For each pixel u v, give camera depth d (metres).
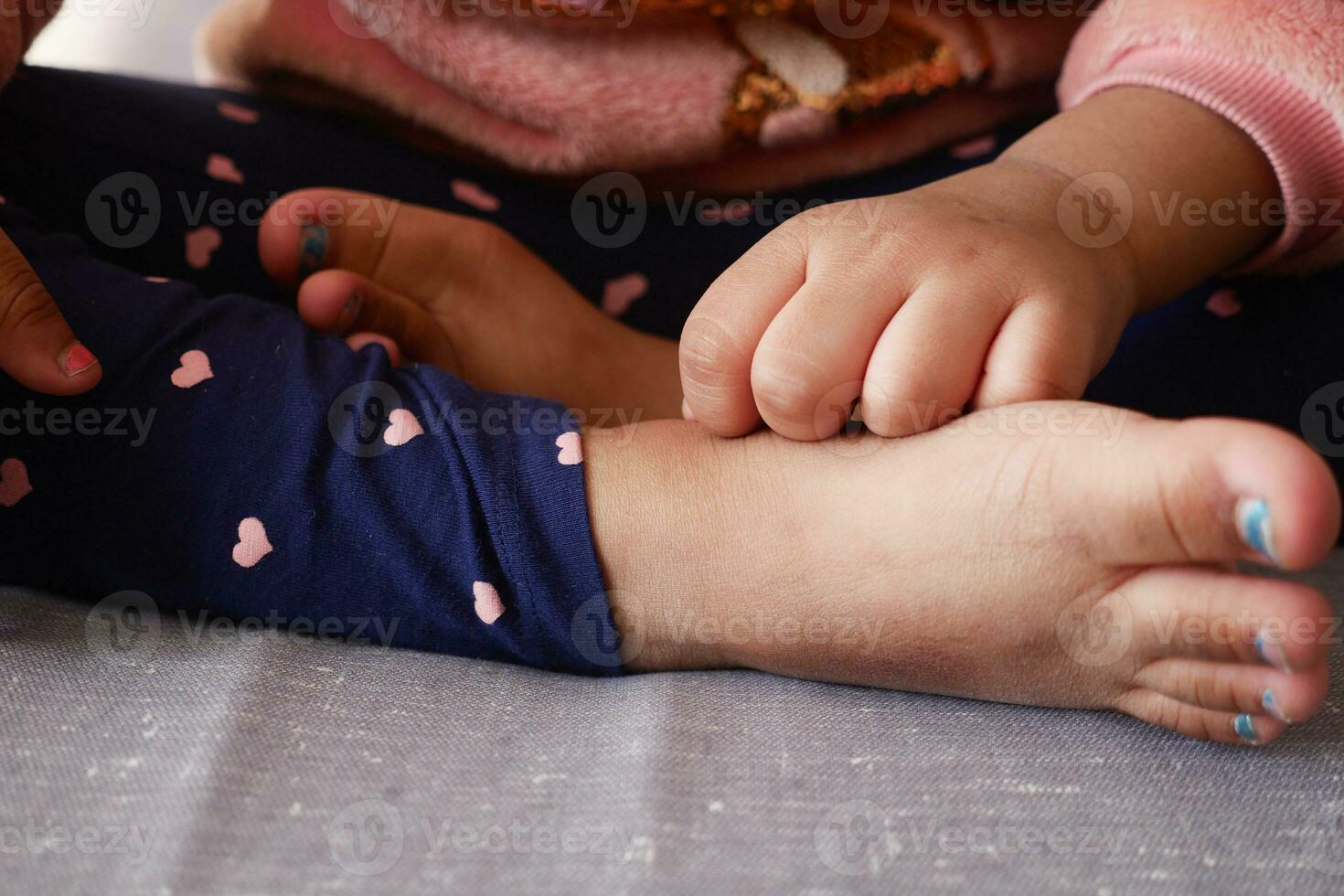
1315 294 0.49
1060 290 0.40
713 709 0.40
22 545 0.42
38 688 0.39
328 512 0.41
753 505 0.40
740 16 0.52
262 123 0.54
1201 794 0.37
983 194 0.43
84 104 0.51
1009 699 0.40
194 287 0.45
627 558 0.40
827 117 0.54
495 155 0.55
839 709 0.40
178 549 0.41
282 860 0.35
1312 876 0.35
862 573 0.39
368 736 0.38
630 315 0.55
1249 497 0.35
